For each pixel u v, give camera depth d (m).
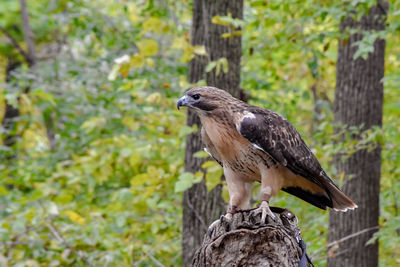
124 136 13.48
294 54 14.70
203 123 7.29
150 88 16.39
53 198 13.48
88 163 13.56
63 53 22.33
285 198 11.84
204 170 10.70
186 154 10.99
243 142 7.02
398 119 12.38
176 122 13.95
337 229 12.40
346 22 12.41
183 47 9.53
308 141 13.02
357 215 12.24
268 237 5.12
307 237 12.91
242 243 5.12
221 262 5.16
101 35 17.89
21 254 11.68
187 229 10.87
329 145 11.30
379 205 13.01
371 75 12.27
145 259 12.77
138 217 12.95
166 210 13.66
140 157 12.72
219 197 10.73
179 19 16.30
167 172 13.89
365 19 12.18
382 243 12.55
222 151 7.21
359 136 12.27
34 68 19.89
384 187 13.23
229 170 7.29
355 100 12.32
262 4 11.49
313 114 15.44
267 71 16.53
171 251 12.46
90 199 14.63
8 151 19.38
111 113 16.39
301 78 15.72
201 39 10.69
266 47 12.76
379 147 12.38
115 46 18.47
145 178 10.24
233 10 10.67
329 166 12.00
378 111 12.37
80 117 17.23
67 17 19.56
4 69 25.58
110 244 12.20
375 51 12.24
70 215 10.70
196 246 10.72
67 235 12.42
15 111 22.08
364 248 12.27
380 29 12.16
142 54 9.48
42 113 18.64
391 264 12.83
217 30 10.61
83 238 12.12
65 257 11.55
